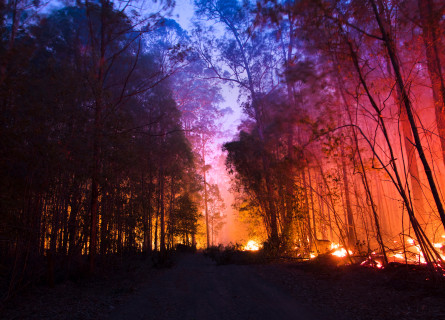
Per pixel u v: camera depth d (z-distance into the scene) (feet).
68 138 28.02
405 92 22.07
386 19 24.47
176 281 34.04
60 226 32.37
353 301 18.57
